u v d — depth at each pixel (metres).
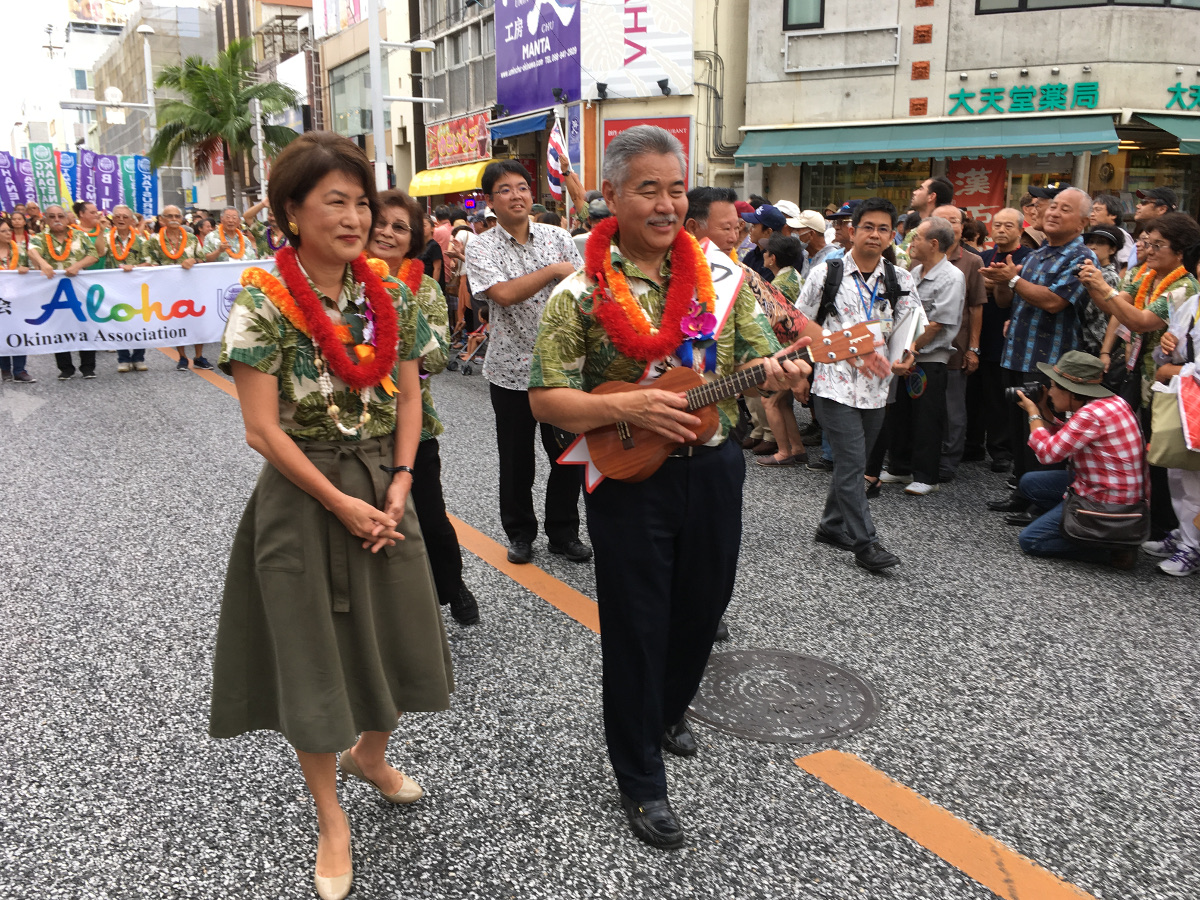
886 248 4.36
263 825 2.41
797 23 15.33
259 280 2.01
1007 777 2.66
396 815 2.47
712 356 2.31
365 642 2.16
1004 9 14.00
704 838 2.38
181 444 6.66
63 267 9.29
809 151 15.04
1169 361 4.41
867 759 2.75
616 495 2.28
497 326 4.23
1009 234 5.73
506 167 4.14
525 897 2.16
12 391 8.85
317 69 35.09
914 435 5.67
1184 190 14.58
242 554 2.17
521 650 3.47
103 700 3.06
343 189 2.00
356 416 2.15
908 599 3.99
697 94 16.98
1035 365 5.16
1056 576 4.29
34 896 2.13
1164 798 2.56
